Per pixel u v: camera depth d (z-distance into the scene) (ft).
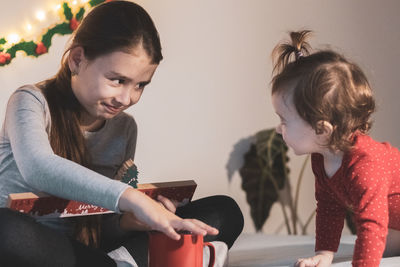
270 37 9.80
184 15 9.31
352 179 4.44
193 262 4.12
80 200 4.20
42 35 8.52
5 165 4.88
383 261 4.85
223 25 9.55
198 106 9.46
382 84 10.06
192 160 9.45
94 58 4.61
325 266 4.86
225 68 9.59
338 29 9.97
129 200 4.08
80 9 8.63
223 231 5.40
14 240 3.88
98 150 5.43
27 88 4.92
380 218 4.28
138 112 9.11
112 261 4.57
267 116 9.86
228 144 9.66
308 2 9.89
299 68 4.54
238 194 9.73
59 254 4.12
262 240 7.29
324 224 5.03
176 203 5.03
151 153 9.20
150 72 4.76
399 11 10.14
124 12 4.68
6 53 8.36
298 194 9.97
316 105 4.37
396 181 4.76
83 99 4.85
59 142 4.94
